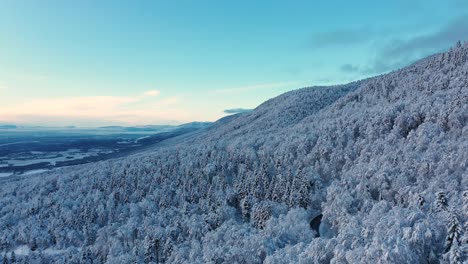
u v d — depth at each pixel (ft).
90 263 342.23
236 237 271.69
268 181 401.90
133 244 349.61
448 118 349.00
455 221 157.07
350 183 317.83
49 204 507.30
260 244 237.45
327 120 603.26
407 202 257.75
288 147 469.57
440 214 181.68
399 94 562.25
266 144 532.32
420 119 398.21
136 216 417.08
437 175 264.72
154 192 465.88
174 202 436.76
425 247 160.76
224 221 343.67
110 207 451.53
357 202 291.99
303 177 375.66
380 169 308.60
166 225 370.32
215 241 281.33
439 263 154.40
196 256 266.77
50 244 419.74
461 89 416.67
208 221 344.90
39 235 420.77
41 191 572.51
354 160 372.79
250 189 397.60
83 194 531.50
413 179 288.10
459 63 564.71
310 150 449.89
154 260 309.63
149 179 519.60
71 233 409.49
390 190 282.97
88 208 449.48
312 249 187.21
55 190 587.27
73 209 468.34
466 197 176.55
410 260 147.54
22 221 469.98
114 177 551.18
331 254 182.50
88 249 349.61
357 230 191.52
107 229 382.01
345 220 248.52
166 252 300.61
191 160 541.75
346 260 164.76
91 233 407.03
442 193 201.36
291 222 285.02
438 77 531.09
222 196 404.36
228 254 234.99
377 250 151.02
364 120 458.50
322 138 450.71
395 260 145.79
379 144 366.22
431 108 390.83
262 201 356.79
